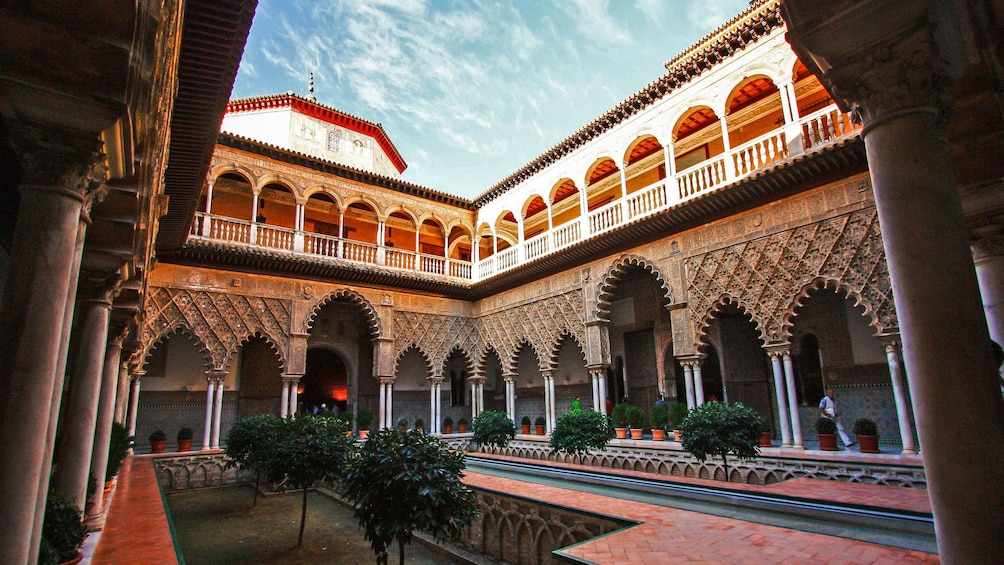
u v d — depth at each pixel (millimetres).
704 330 10766
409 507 4770
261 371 15359
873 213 8531
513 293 16000
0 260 5270
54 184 2832
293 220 16562
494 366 19188
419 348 16312
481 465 9594
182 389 13953
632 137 12766
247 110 18531
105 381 6641
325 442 7457
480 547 6570
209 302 12945
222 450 12461
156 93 3248
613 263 12867
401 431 5289
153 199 4840
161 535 5129
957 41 2902
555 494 6043
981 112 3650
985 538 2195
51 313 2703
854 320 10727
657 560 3453
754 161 10031
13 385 2551
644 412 14242
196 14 5105
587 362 13242
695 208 10672
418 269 16500
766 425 8148
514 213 16344
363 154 19906
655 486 5945
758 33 10336
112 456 7488
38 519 2771
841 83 2914
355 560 6730
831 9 2775
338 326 16891
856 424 8695
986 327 2445
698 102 11344
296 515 9281
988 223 4559
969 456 2273
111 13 2424
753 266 10039
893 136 2701
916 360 2463
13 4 2324
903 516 4074
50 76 2658
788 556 3498
